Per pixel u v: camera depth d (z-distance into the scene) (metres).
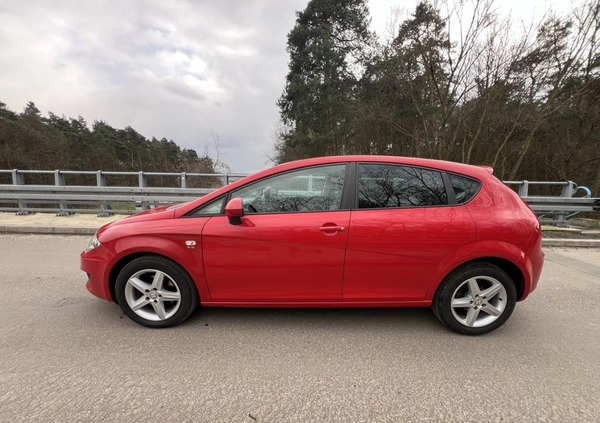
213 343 2.80
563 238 6.84
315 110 22.81
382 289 2.94
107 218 7.95
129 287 2.98
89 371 2.40
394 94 14.78
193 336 2.91
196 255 2.88
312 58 22.36
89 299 3.61
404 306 2.99
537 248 2.92
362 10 22.61
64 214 8.11
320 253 2.86
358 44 21.86
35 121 34.81
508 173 16.09
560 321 3.32
